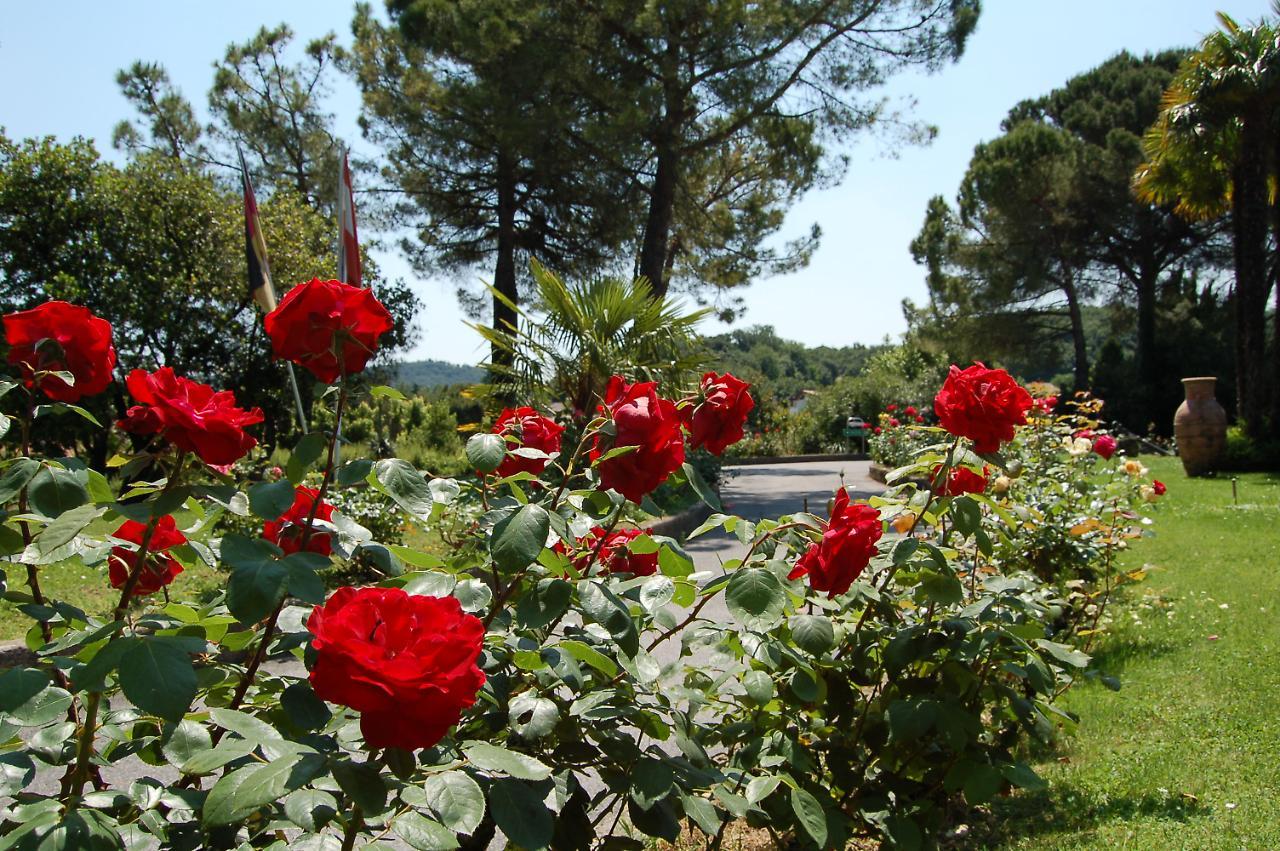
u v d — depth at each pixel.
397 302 26.53
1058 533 5.24
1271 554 8.38
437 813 1.23
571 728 1.82
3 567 1.74
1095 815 3.34
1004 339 35.53
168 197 15.06
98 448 13.01
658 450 1.88
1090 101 37.12
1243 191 18.97
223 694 1.84
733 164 24.86
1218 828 3.12
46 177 13.79
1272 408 18.66
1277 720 4.11
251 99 29.45
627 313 10.29
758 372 36.62
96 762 1.60
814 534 2.31
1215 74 18.45
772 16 17.55
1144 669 4.99
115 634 1.43
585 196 21.88
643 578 1.94
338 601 1.38
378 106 20.92
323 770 1.22
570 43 17.73
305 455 1.60
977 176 34.06
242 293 15.75
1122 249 34.25
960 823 3.38
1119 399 33.34
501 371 10.09
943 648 2.53
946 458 2.70
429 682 1.14
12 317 1.76
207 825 1.15
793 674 2.27
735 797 1.79
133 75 29.05
